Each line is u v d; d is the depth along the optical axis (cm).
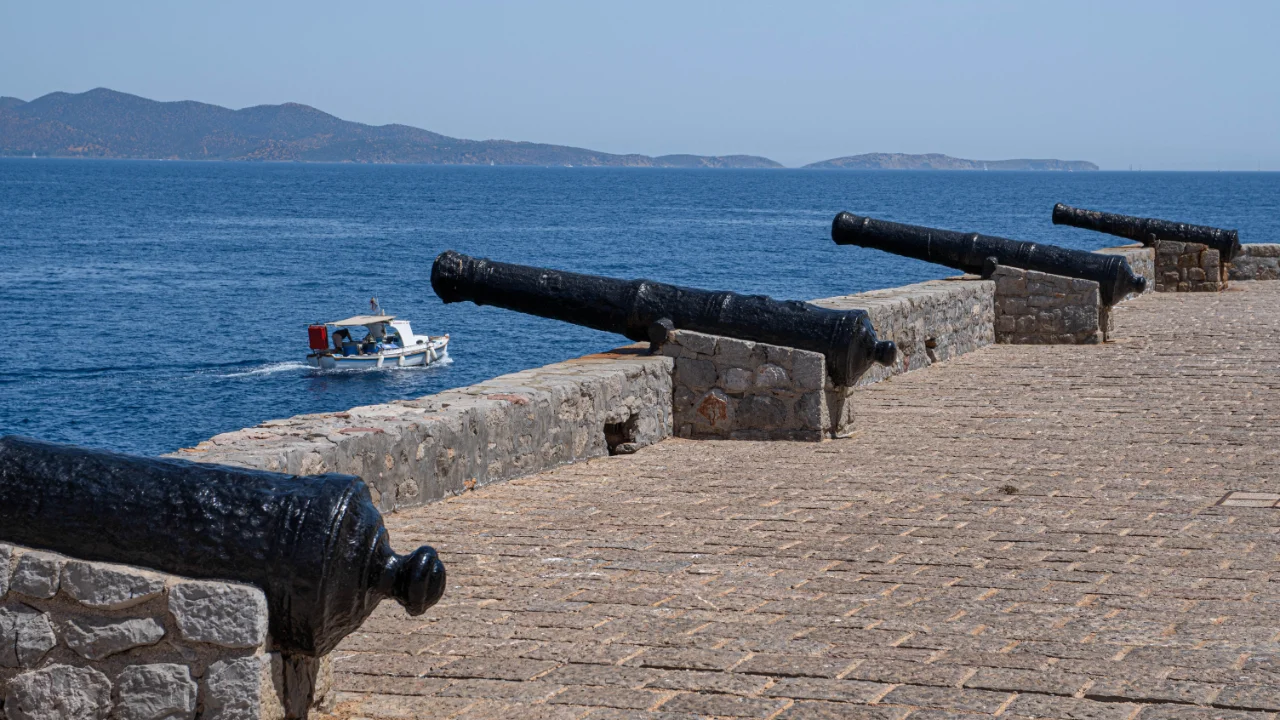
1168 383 1371
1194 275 2417
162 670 444
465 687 527
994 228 11606
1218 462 973
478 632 598
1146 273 2372
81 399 4112
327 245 9219
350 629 467
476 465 934
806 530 791
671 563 718
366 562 455
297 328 5378
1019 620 595
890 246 1809
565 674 538
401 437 852
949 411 1249
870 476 961
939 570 689
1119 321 1961
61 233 9994
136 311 5719
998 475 949
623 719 486
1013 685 507
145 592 443
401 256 8419
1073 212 2488
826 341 1118
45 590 449
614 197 18725
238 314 5694
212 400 4169
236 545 447
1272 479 909
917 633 579
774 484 941
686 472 1000
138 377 4425
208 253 8462
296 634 450
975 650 552
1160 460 988
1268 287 2489
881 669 531
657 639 580
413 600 459
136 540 452
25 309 5684
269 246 9062
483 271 1243
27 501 459
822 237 10231
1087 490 889
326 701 495
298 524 448
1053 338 1734
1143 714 473
